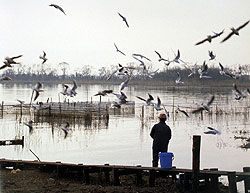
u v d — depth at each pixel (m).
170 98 88.69
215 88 144.75
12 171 16.73
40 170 16.84
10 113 53.09
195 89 140.25
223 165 22.41
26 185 14.31
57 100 82.44
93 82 152.88
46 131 38.81
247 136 35.78
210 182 14.34
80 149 28.25
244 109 58.59
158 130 15.65
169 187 14.65
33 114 52.88
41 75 177.38
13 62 12.30
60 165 16.08
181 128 42.47
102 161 23.56
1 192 13.00
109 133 38.19
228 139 34.12
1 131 38.19
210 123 47.34
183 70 41.66
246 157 25.23
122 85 14.47
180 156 25.41
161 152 15.59
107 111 49.28
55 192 13.34
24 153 26.31
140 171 14.88
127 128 42.59
